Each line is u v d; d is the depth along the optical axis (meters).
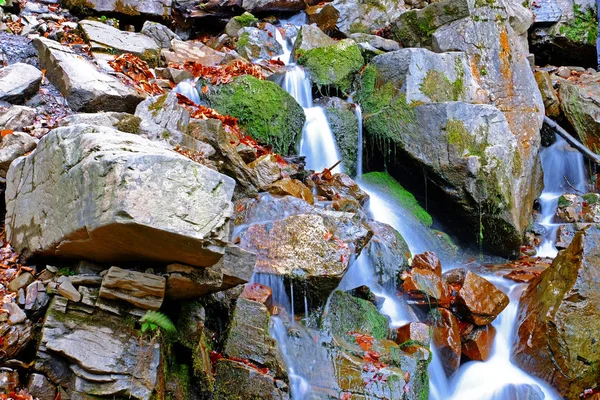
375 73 9.02
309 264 5.32
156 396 3.65
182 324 4.09
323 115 8.51
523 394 5.64
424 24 10.15
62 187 3.82
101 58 7.67
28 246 4.23
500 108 9.20
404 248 6.68
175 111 6.15
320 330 5.20
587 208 9.21
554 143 10.37
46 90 6.57
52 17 8.48
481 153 8.15
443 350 5.88
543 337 5.94
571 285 6.05
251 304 4.84
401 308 6.18
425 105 8.33
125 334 3.67
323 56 9.02
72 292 3.66
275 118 7.68
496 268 7.80
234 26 10.46
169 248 3.49
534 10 12.20
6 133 5.41
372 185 8.46
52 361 3.56
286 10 11.50
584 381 5.82
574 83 11.01
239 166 6.25
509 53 9.50
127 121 5.47
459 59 9.20
